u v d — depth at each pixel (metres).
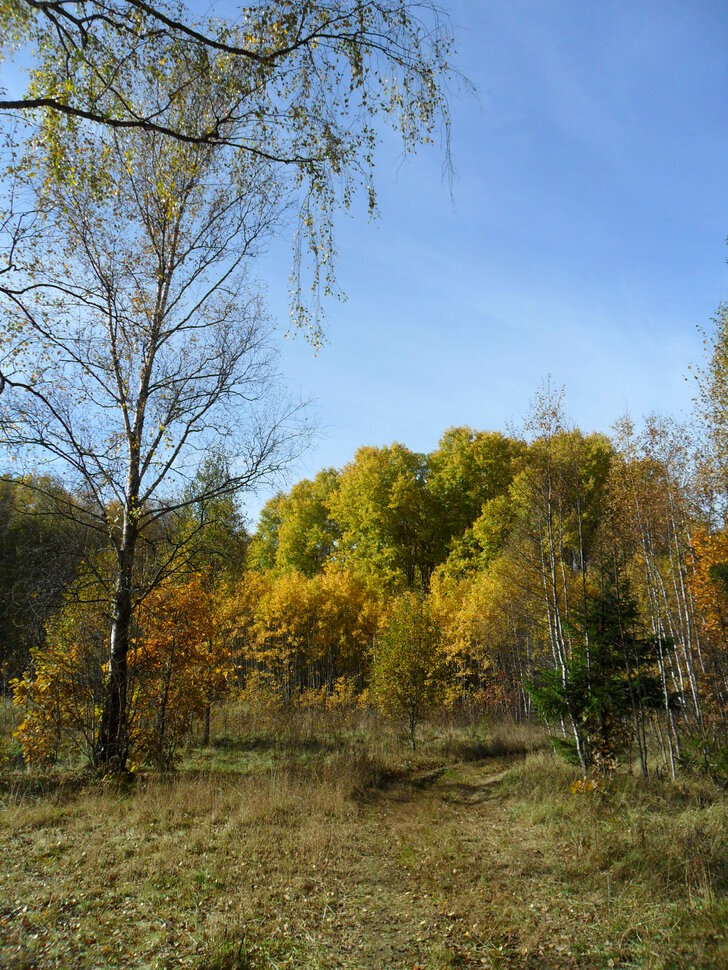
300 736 18.95
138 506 12.93
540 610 19.67
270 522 45.84
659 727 15.40
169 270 13.62
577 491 15.20
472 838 9.12
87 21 5.19
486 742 20.00
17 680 12.30
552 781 12.51
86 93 5.50
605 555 14.55
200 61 5.62
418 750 18.88
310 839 8.34
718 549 15.73
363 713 24.27
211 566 15.93
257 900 6.12
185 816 9.45
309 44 5.48
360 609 30.06
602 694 12.05
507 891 6.68
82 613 13.28
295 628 27.61
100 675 12.68
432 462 41.66
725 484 16.28
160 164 10.03
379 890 6.73
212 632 15.48
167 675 13.88
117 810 9.52
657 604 17.44
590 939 5.44
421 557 37.31
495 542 30.03
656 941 5.28
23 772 12.17
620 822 8.77
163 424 13.02
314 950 5.14
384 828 9.76
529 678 20.69
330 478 45.62
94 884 6.33
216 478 14.05
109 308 13.04
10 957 4.57
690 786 11.15
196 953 4.86
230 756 16.12
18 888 6.07
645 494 16.80
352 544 40.16
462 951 5.25
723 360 16.09
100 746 12.20
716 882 6.36
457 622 25.39
